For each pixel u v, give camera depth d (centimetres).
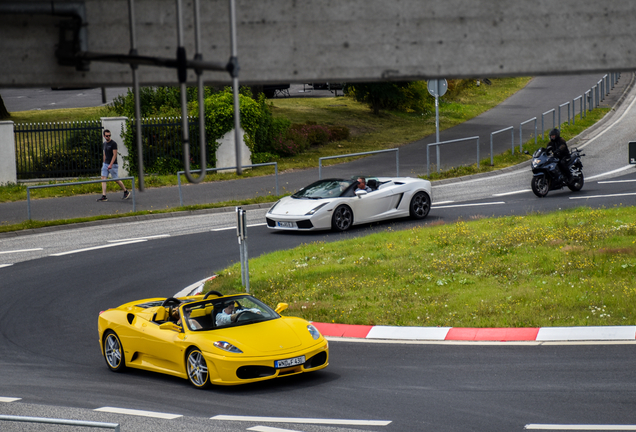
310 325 1698
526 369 1532
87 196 4559
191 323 1673
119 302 2450
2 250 3338
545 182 3994
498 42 805
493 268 2409
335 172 5303
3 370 1791
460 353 1695
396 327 1947
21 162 5062
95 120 5444
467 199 4166
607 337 1720
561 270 2300
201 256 3089
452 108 8606
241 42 801
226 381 1524
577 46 803
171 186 4872
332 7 801
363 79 814
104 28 783
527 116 7994
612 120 7094
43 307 2427
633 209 3219
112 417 1355
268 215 3500
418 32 805
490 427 1199
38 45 782
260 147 5788
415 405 1348
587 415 1230
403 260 2631
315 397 1450
